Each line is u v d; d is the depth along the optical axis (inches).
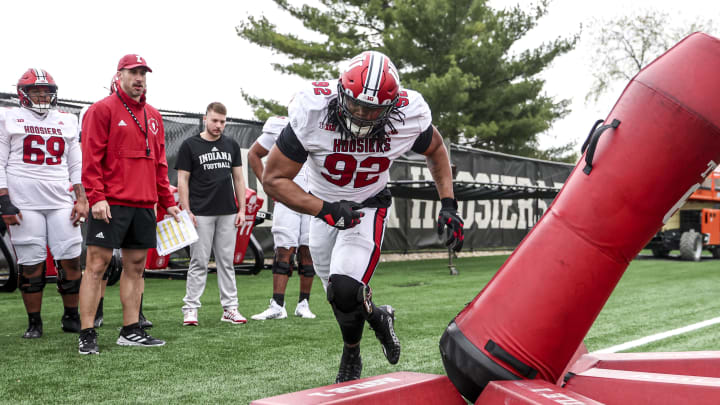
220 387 114.5
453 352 90.9
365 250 104.3
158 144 155.0
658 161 82.5
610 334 170.6
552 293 85.6
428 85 690.2
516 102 781.9
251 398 107.4
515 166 531.5
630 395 85.4
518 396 77.6
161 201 163.6
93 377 120.8
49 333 167.3
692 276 353.1
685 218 524.4
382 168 102.1
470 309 92.2
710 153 81.8
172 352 144.8
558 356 86.8
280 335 167.2
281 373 125.7
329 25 763.4
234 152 190.7
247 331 173.0
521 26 792.9
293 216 196.4
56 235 163.6
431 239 483.5
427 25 735.1
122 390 111.7
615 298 251.3
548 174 575.8
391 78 88.9
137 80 142.8
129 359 136.9
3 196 155.5
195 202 182.5
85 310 142.4
